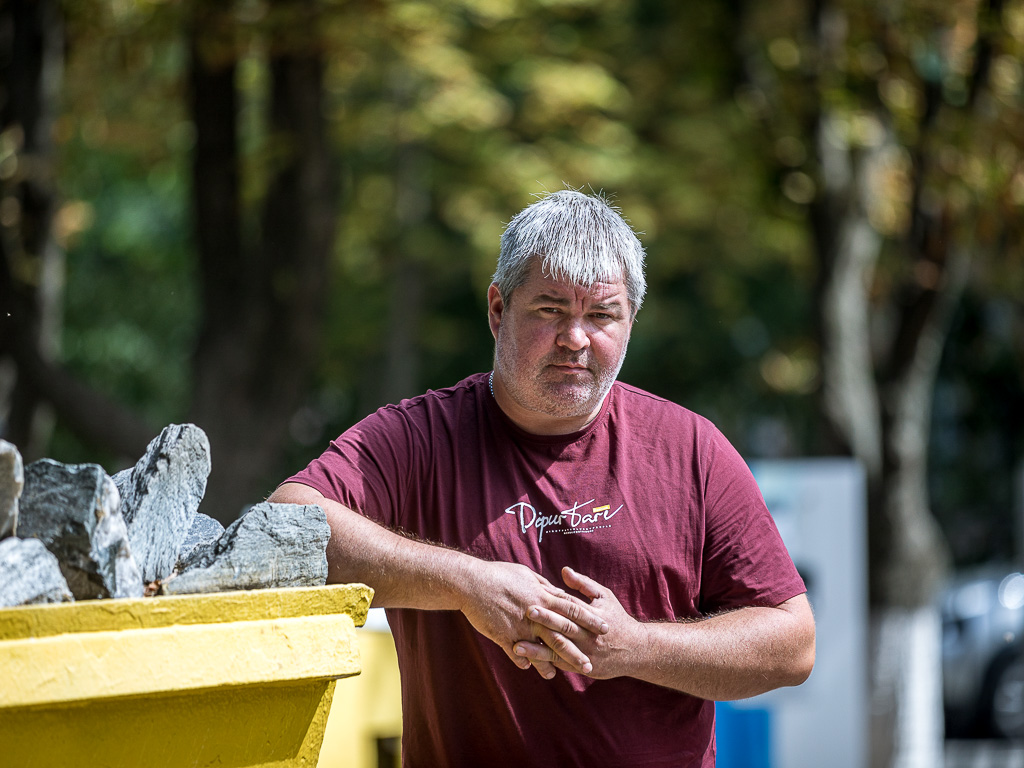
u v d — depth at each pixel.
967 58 20.98
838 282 21.31
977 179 20.03
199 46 17.09
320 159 18.00
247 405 17.89
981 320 44.00
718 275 40.12
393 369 39.12
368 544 5.59
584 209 6.07
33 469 4.52
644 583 6.16
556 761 5.97
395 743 9.44
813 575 17.05
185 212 34.22
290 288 18.00
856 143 21.20
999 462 49.38
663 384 45.16
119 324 36.66
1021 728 29.48
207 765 4.37
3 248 17.39
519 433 6.29
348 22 16.91
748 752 15.80
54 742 3.98
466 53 30.06
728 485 6.37
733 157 24.72
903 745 20.86
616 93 33.09
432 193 38.03
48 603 4.15
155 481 4.94
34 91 17.77
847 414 21.12
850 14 20.73
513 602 5.52
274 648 4.38
